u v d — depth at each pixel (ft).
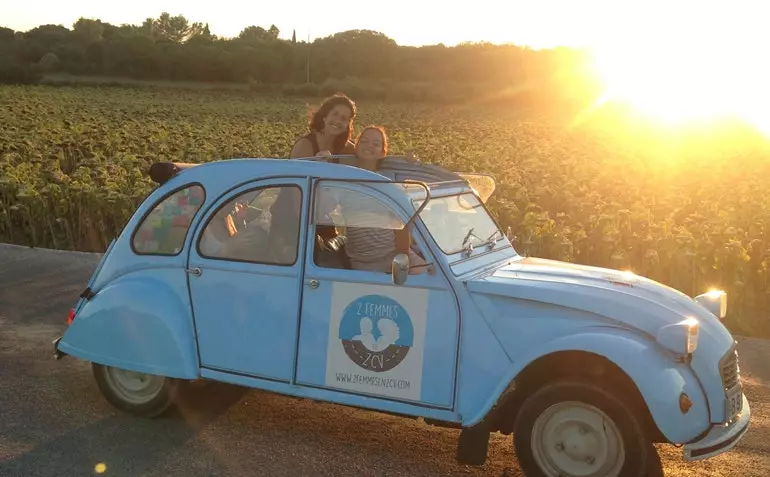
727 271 29.66
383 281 14.34
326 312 14.76
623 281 15.01
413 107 221.46
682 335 12.64
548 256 33.30
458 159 63.62
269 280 15.20
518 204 42.32
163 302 16.02
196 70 307.99
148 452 15.24
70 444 15.48
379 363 14.40
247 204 15.58
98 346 16.58
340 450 15.64
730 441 13.10
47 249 35.27
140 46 309.22
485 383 13.75
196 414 17.25
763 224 34.73
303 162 15.29
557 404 13.51
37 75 247.50
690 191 50.03
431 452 15.72
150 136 75.56
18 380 19.08
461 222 15.78
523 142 97.71
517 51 351.46
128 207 38.22
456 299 13.89
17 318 24.63
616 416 13.03
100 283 17.17
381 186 14.53
